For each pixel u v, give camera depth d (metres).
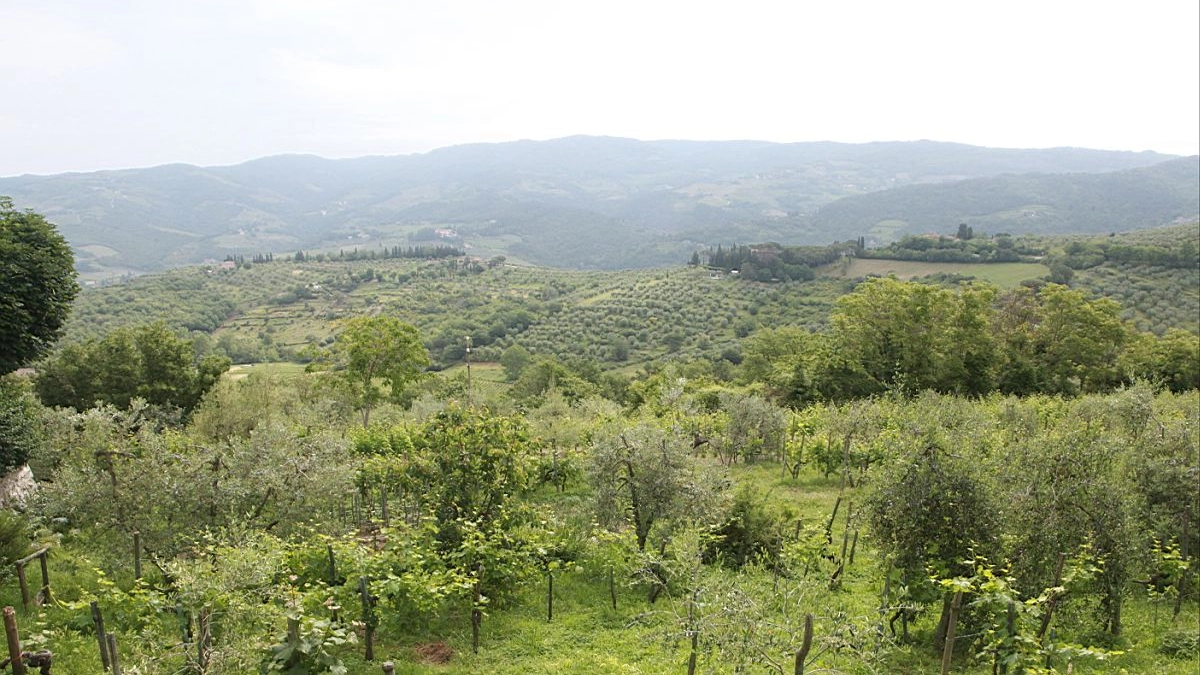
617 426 14.98
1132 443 13.17
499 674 9.55
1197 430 12.80
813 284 111.88
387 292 140.62
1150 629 10.95
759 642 7.41
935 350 42.66
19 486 16.73
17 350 18.12
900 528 9.93
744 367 62.78
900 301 43.19
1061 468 10.12
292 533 11.62
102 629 8.30
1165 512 12.04
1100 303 47.22
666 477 13.12
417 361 39.88
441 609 11.36
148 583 9.77
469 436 12.42
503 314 113.56
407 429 22.48
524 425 13.49
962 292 44.06
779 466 24.78
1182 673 9.27
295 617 7.59
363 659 9.76
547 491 20.56
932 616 10.80
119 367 38.84
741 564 13.07
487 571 11.25
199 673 7.30
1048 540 9.61
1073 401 27.62
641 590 12.68
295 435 13.87
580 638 10.79
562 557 13.12
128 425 19.69
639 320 109.31
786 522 14.35
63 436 18.77
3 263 17.58
